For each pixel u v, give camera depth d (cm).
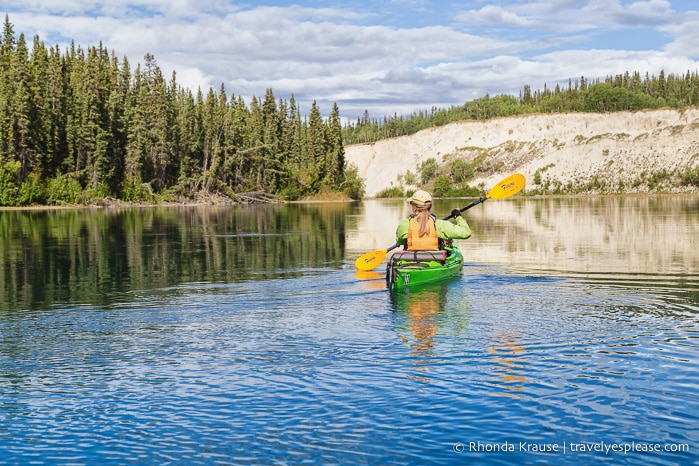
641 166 17188
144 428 576
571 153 18688
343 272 1571
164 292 1307
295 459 511
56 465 508
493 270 1548
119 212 6375
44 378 719
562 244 2273
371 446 530
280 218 4803
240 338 881
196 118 10538
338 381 684
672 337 845
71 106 9069
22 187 7938
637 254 1906
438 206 7769
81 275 1605
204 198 9812
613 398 619
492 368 716
